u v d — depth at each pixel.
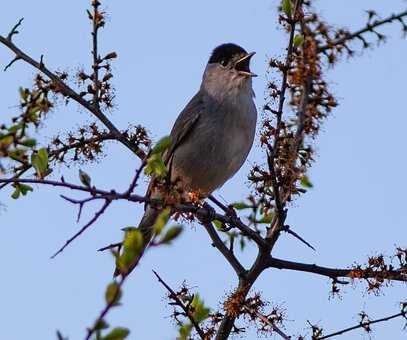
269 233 10.77
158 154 9.07
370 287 10.01
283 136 9.84
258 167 10.19
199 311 9.79
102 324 5.57
